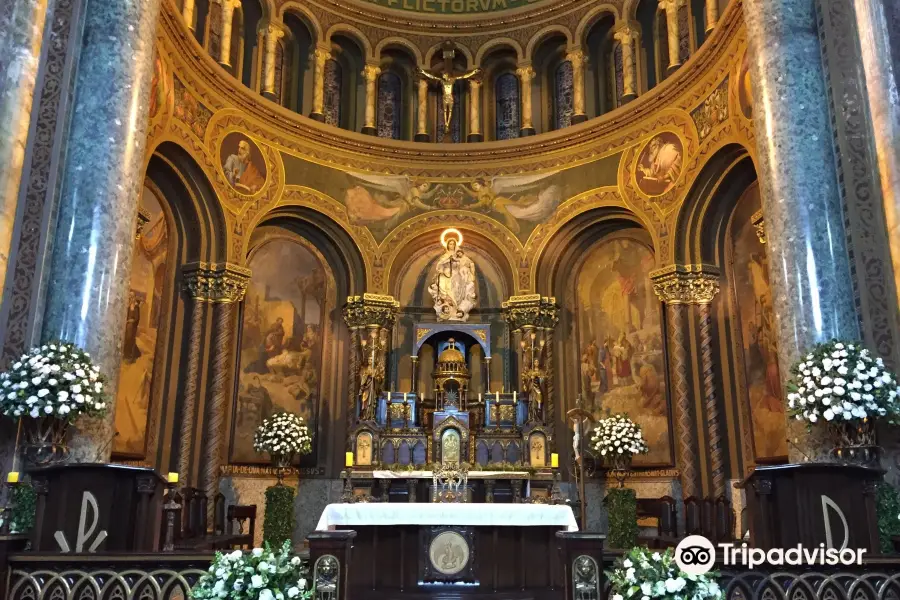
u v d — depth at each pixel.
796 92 9.09
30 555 5.78
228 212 14.19
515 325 15.95
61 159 8.70
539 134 16.92
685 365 13.55
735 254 13.70
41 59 8.90
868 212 8.58
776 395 12.24
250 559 5.24
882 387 7.48
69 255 8.43
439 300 15.77
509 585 8.43
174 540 10.82
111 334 8.44
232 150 14.41
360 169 16.52
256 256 15.47
